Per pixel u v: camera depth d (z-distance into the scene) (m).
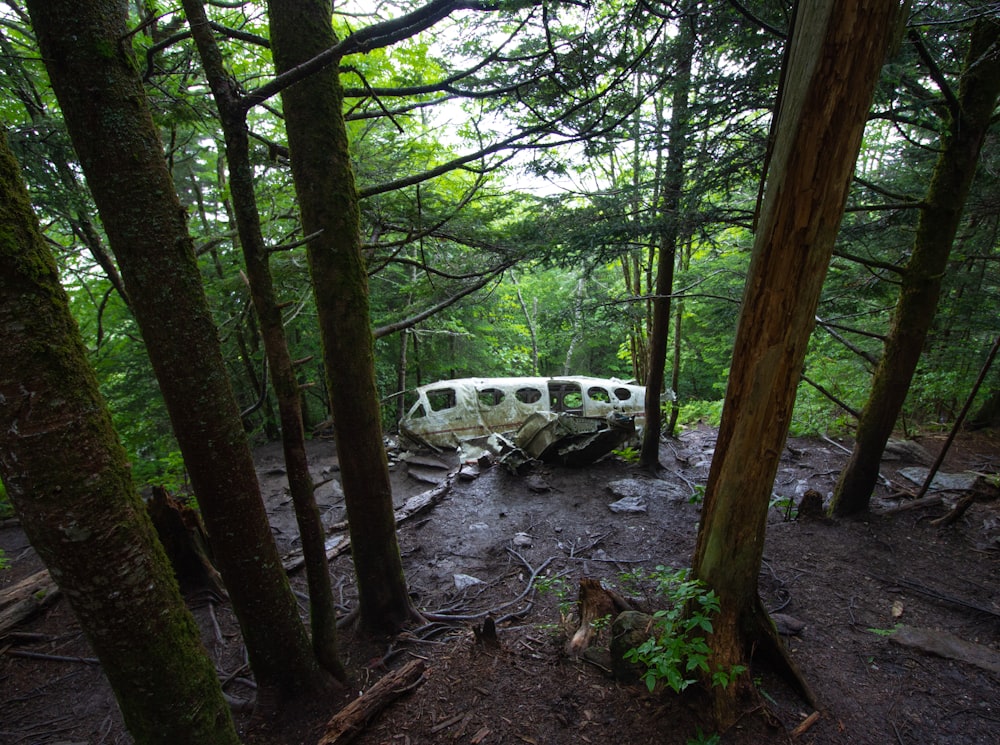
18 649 4.33
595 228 4.97
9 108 4.57
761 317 2.43
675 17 3.08
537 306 18.41
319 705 3.23
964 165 4.59
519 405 10.65
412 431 10.02
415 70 5.84
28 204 1.34
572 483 8.06
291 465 2.94
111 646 1.51
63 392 1.36
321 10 3.09
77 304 8.65
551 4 2.64
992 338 7.80
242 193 2.46
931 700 3.12
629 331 12.14
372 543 4.00
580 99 4.09
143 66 4.02
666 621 2.81
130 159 1.96
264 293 2.63
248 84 5.67
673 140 4.89
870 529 5.49
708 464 8.95
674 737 2.70
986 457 7.72
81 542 1.40
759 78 3.95
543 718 2.96
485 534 6.45
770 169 2.29
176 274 2.14
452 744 2.82
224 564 2.75
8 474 1.33
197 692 1.71
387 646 3.99
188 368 2.24
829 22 1.95
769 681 3.11
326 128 3.19
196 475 2.46
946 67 4.59
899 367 5.23
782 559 5.03
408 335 12.45
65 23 1.77
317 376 12.73
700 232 5.12
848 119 2.03
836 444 9.16
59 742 3.34
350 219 3.38
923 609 4.16
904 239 6.18
